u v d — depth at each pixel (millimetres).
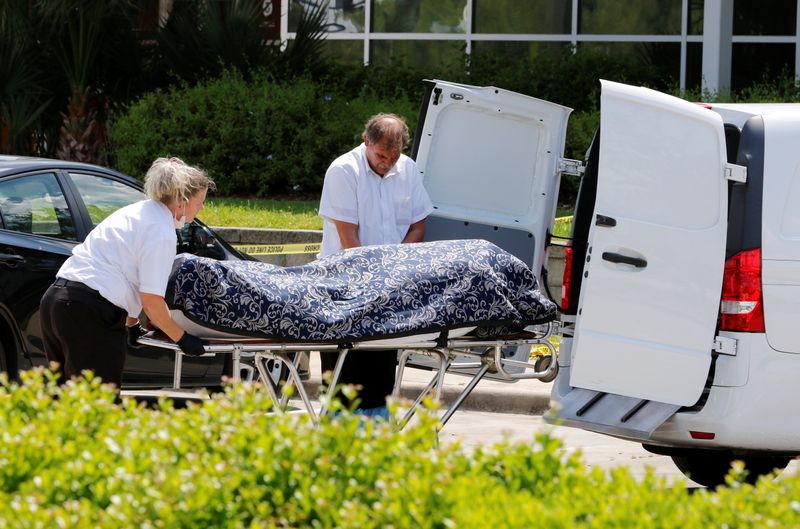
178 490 11891
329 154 49312
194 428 13719
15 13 52750
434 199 25000
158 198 19656
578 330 20391
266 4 60219
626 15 57625
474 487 12102
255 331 18266
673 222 20156
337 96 51562
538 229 24859
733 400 19844
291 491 12391
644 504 11875
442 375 19891
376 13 59938
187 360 27188
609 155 20250
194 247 26844
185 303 18141
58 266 25000
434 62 59500
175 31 54312
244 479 12383
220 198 48906
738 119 21016
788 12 56531
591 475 13039
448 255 19672
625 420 20047
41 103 54156
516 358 25312
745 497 12469
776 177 20125
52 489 12211
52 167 25906
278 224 42438
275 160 49094
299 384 18859
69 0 50938
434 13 59344
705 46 48656
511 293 19828
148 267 19172
